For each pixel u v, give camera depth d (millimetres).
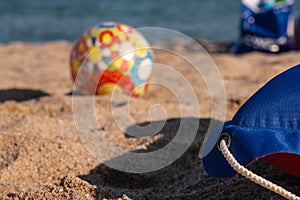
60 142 4246
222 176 3078
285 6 9016
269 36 9023
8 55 9000
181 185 3775
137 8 16125
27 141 4215
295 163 3059
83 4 16719
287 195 2869
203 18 14289
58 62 8406
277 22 8953
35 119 4828
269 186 2881
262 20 9016
